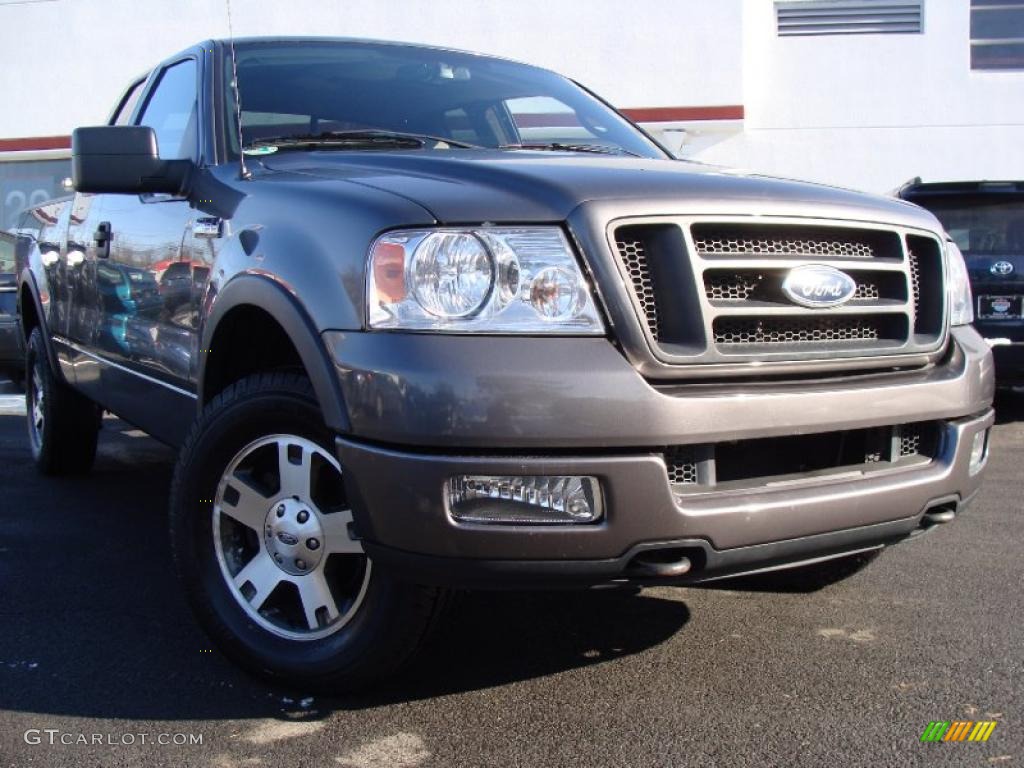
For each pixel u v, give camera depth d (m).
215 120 3.76
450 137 3.91
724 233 2.71
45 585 3.93
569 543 2.46
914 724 2.79
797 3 15.10
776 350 2.71
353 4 15.38
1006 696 2.97
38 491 5.54
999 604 3.77
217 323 3.16
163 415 3.85
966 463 3.05
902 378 2.96
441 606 2.73
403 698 2.95
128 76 16.27
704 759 2.60
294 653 2.89
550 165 2.87
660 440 2.47
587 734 2.73
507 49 15.13
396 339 2.51
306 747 2.66
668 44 14.83
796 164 15.36
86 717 2.82
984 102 15.02
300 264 2.78
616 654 3.29
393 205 2.68
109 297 4.36
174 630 3.45
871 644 3.38
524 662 3.22
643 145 4.27
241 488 2.99
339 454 2.60
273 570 2.95
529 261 2.52
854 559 3.80
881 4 15.09
